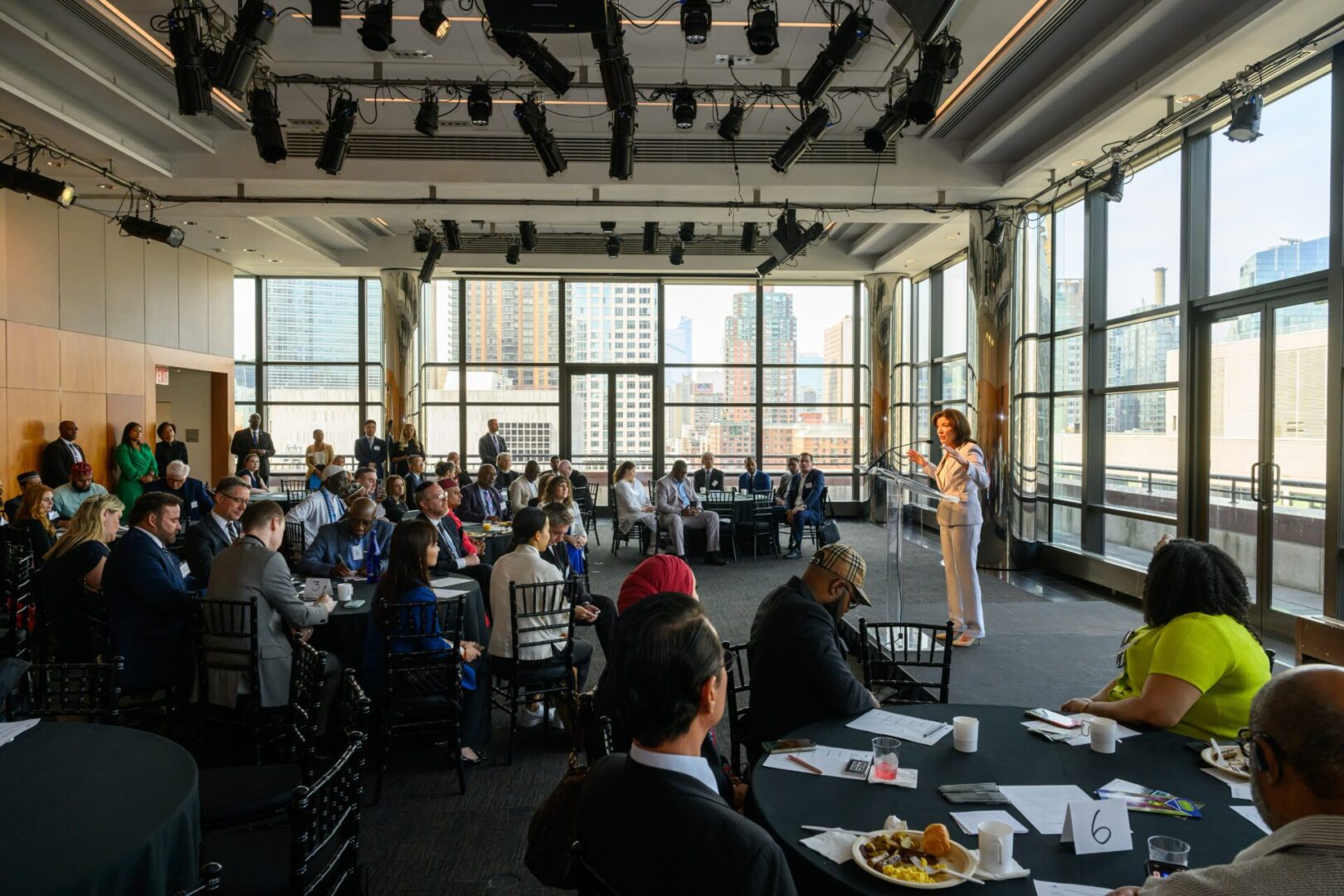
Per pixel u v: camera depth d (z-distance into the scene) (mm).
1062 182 7438
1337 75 4996
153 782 1914
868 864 1561
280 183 8062
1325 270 5172
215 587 3559
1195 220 6488
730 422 14312
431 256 10188
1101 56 5555
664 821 1183
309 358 13750
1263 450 5812
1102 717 2385
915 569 8516
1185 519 6559
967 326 8820
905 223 10555
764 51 4578
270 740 3572
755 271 12648
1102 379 7953
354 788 2016
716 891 1132
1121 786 1949
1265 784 1141
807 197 8383
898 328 13320
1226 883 1066
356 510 5078
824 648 2494
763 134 7688
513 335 14055
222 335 12188
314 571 4875
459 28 5543
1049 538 8859
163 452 10055
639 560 9742
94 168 7297
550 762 3924
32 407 8641
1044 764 2092
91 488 7848
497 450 12320
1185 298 6527
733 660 2930
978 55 5742
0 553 4922
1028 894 1495
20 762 2039
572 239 12453
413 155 7605
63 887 1433
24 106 6039
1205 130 6375
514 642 3986
